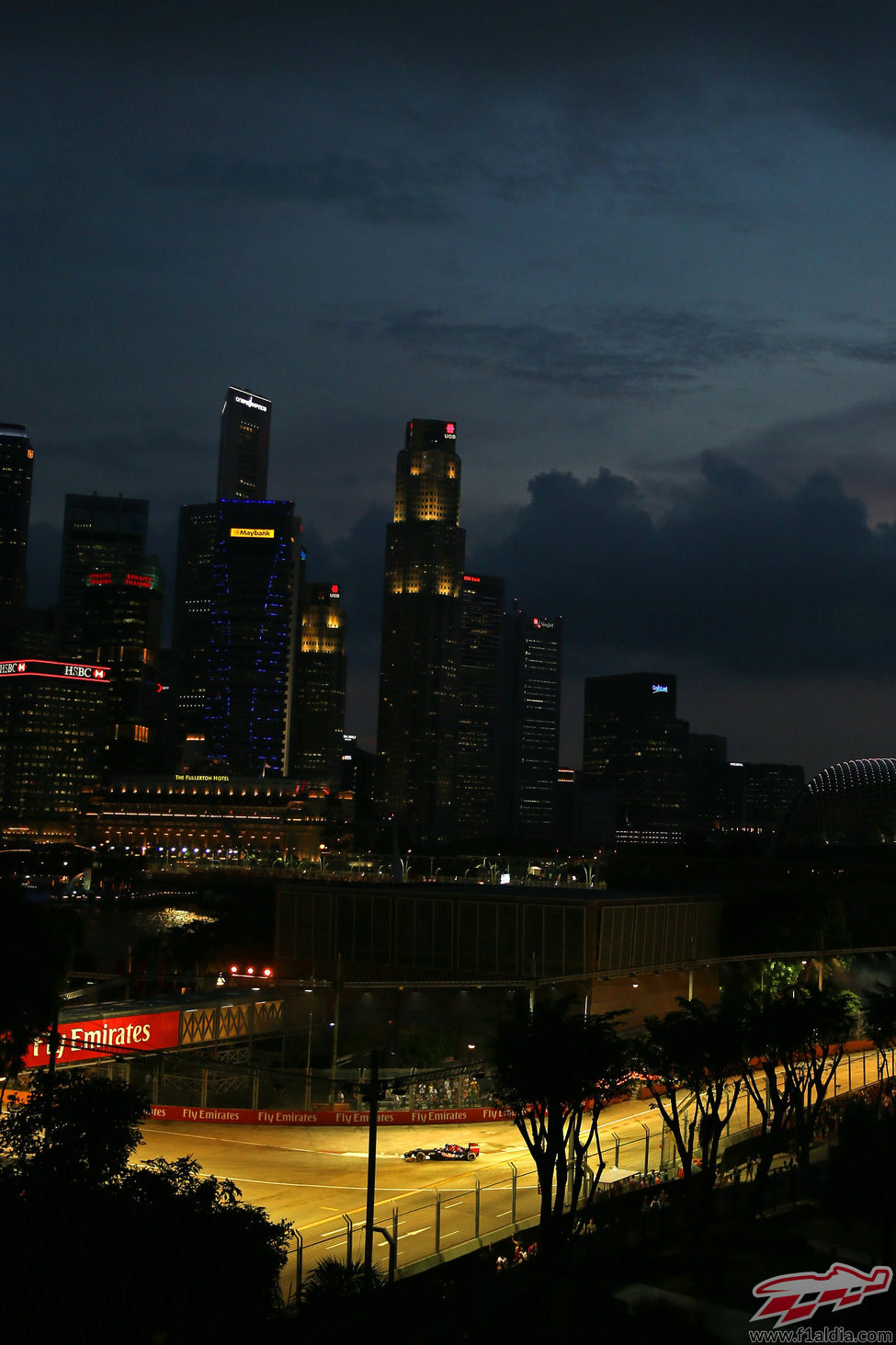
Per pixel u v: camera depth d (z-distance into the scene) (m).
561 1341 52.88
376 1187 80.62
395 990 138.88
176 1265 44.66
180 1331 44.00
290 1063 116.94
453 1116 99.94
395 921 159.38
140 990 178.88
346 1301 50.16
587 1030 65.94
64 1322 42.50
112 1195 47.59
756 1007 81.00
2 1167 50.75
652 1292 59.25
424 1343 52.41
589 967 147.38
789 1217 73.25
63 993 113.56
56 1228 45.28
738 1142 91.56
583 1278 61.66
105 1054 96.25
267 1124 98.31
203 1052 108.50
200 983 187.62
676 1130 71.12
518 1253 65.88
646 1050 72.75
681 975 162.25
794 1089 80.06
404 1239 68.81
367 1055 123.25
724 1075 73.69
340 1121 98.75
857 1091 100.31
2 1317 42.31
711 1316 56.31
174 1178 49.97
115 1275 44.00
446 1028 137.12
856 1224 71.31
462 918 155.50
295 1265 63.56
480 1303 58.25
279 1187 80.12
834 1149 73.06
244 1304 45.22
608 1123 100.31
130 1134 56.06
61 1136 53.94
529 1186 80.75
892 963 189.25
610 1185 80.06
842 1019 79.94
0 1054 85.88
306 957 165.75
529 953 150.88
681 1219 73.06
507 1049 65.19
